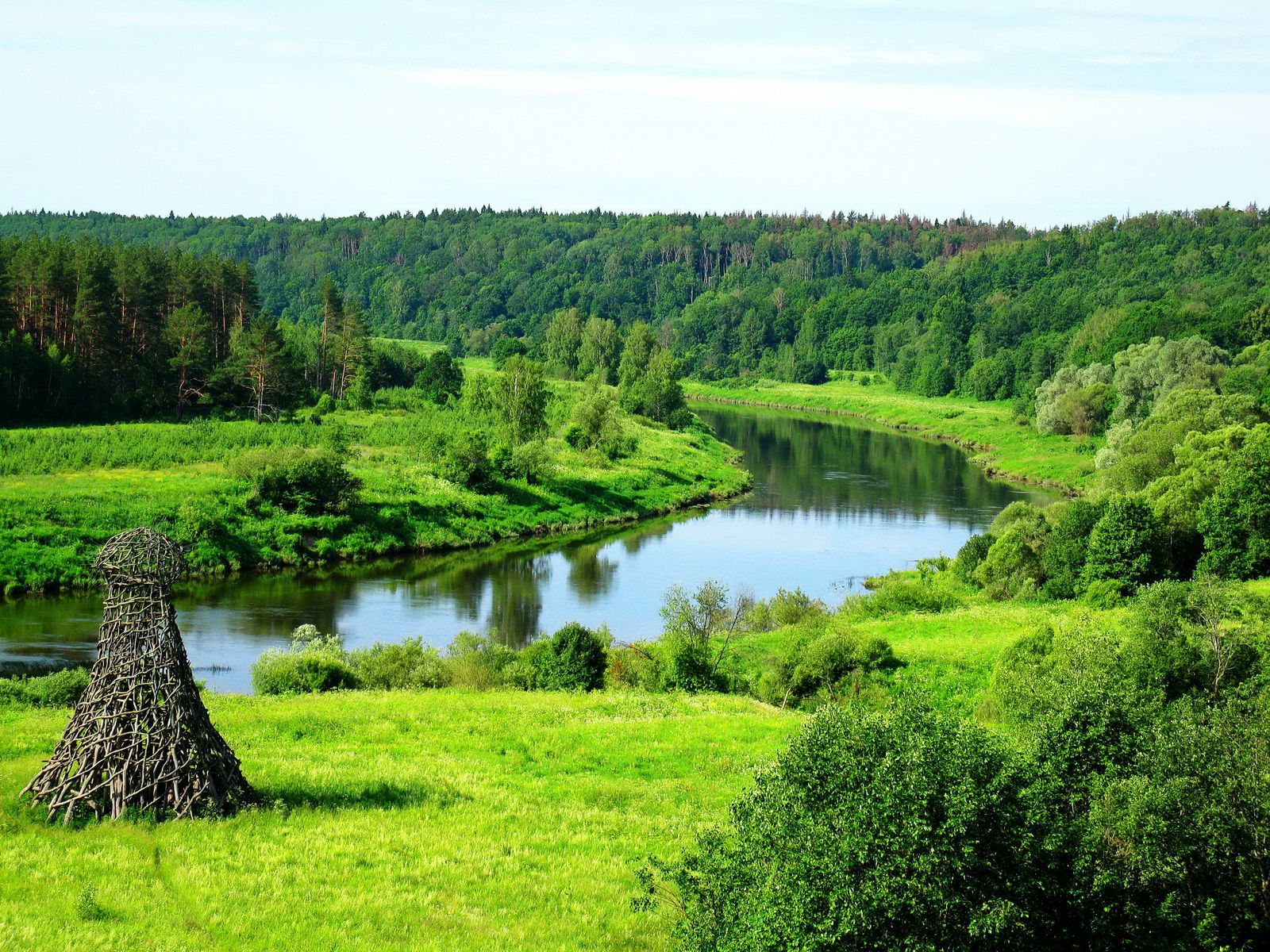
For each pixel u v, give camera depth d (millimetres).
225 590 75875
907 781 18781
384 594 77125
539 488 110750
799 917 18203
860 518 111188
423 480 103625
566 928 23656
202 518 81625
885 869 18219
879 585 82875
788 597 69812
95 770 26484
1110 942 21172
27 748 31641
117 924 21812
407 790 31797
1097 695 26859
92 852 24656
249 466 91125
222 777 28172
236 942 21641
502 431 123812
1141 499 71812
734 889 20031
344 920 23078
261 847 26109
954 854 18516
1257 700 33594
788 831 19344
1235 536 67312
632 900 24438
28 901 22281
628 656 53500
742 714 43906
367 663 50781
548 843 28625
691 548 96562
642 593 80188
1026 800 20188
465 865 26547
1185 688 37781
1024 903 19172
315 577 81438
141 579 26781
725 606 66250
